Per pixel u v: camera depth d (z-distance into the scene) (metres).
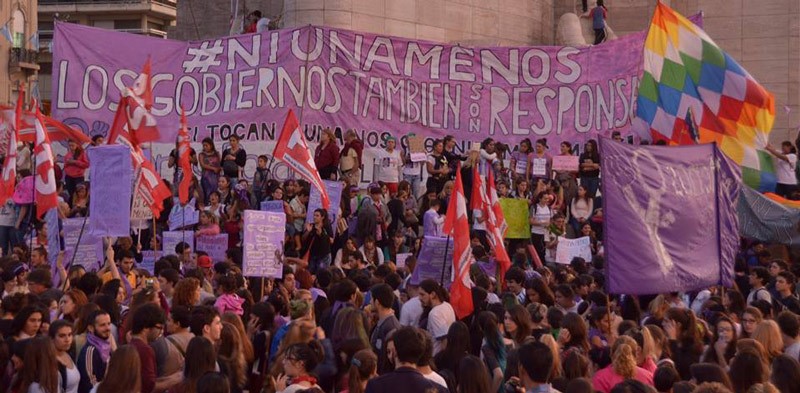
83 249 19.86
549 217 27.03
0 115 25.34
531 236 26.92
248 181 28.56
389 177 28.94
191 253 22.80
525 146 29.88
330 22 32.50
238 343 13.36
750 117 22.80
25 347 12.52
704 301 19.12
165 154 28.94
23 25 78.56
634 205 15.52
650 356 13.73
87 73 29.09
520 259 22.20
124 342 14.23
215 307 13.91
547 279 20.75
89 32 29.16
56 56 29.05
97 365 13.47
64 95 29.06
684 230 15.84
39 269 17.64
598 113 30.80
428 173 29.28
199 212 24.73
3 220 27.23
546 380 11.43
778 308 19.52
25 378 12.34
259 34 29.17
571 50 30.94
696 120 22.94
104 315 13.62
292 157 21.62
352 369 12.11
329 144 27.77
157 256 22.39
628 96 30.75
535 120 30.86
